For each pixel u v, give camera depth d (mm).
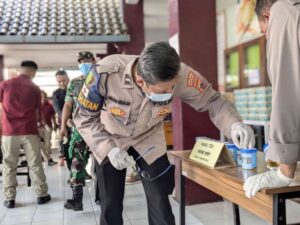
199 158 2051
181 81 1743
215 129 3500
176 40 3469
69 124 3439
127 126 1785
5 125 3594
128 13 6207
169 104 1729
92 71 1740
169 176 1846
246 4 5188
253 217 3033
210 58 3457
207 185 1976
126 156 1699
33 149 3682
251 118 5004
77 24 6273
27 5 6707
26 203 3770
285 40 1263
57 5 6855
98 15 6520
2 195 4141
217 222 2988
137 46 6219
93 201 3760
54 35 5824
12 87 3576
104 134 1793
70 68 9492
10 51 7262
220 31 5898
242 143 1743
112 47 6750
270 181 1383
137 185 4297
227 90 5727
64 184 4598
